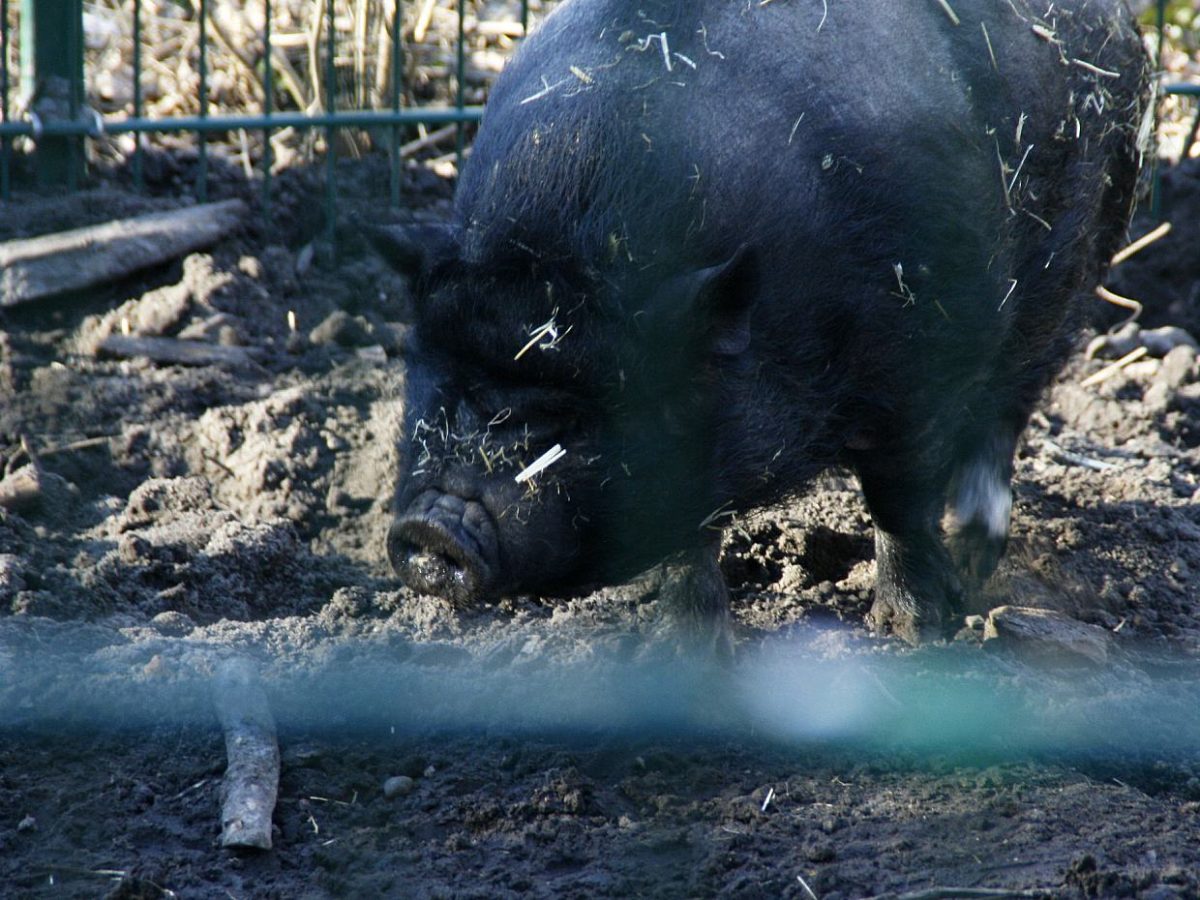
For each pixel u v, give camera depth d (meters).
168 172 14.62
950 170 7.70
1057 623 8.58
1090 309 10.18
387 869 6.41
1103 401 12.48
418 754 7.26
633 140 7.00
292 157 15.12
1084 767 7.31
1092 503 10.66
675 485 7.17
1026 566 9.71
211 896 6.23
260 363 12.10
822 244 7.34
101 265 12.52
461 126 14.37
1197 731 7.59
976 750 7.39
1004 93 8.23
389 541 6.98
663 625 8.45
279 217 14.15
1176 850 6.46
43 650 8.07
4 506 9.76
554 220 6.82
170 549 9.48
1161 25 14.76
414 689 7.77
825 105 7.40
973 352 8.12
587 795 6.91
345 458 10.73
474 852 6.55
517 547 6.84
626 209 6.87
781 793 6.99
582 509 6.93
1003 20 8.39
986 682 7.98
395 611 9.14
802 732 7.59
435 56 16.73
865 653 8.51
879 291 7.57
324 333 12.45
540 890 6.24
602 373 6.73
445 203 14.92
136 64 13.72
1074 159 8.95
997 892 6.12
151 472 10.57
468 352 6.74
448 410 6.80
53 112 13.79
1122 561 9.92
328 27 14.30
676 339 6.80
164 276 12.98
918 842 6.58
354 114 14.09
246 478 10.45
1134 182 10.30
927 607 8.98
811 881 6.26
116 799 6.83
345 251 13.87
